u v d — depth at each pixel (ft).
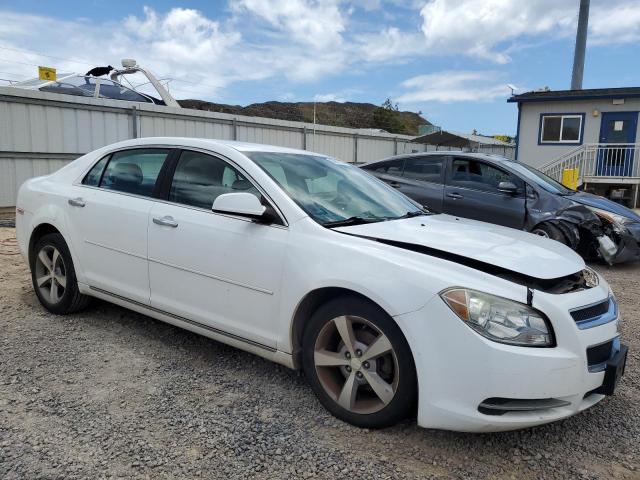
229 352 12.68
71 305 14.46
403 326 8.56
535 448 9.07
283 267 10.01
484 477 8.23
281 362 10.38
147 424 9.34
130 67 53.42
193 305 11.54
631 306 17.90
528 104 61.57
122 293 12.98
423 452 8.80
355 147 66.33
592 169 57.26
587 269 10.52
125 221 12.69
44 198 14.78
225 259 10.84
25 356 11.99
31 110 36.35
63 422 9.27
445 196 27.09
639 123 56.24
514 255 9.59
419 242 9.69
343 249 9.50
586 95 57.21
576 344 8.39
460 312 8.25
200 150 12.25
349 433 9.27
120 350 12.58
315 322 9.75
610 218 24.22
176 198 12.21
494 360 8.04
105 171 14.03
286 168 11.89
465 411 8.23
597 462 8.72
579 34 76.59
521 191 25.32
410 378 8.68
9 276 18.98
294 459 8.46
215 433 9.13
